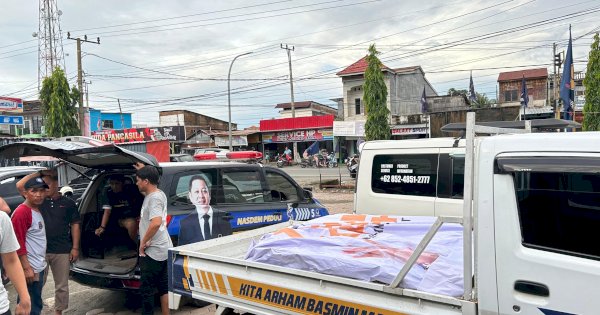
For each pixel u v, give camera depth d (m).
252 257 3.17
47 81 23.19
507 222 2.17
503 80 41.09
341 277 2.59
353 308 2.48
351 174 21.92
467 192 2.22
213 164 5.61
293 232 3.56
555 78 26.08
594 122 17.73
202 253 3.32
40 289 4.36
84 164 5.30
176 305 3.46
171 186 5.02
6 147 4.74
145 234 4.29
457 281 2.45
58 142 4.82
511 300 2.13
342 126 32.72
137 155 4.62
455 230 3.35
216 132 44.88
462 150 5.34
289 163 37.00
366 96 23.17
